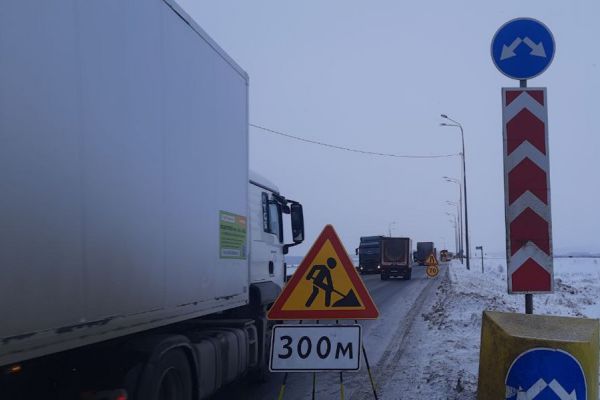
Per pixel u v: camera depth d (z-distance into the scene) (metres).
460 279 37.47
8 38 3.49
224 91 7.46
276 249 10.35
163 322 5.59
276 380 9.42
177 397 5.75
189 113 6.29
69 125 4.10
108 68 4.63
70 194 4.11
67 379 4.82
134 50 5.06
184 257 6.09
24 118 3.63
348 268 5.77
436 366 9.55
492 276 44.69
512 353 4.93
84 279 4.27
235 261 7.76
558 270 57.34
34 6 3.73
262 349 8.96
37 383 4.51
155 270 5.43
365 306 5.72
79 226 4.21
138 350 5.21
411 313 19.20
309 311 5.75
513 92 6.58
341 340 5.71
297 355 5.70
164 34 5.69
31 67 3.70
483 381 5.37
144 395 5.04
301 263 5.79
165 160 5.67
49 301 3.85
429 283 38.94
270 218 10.07
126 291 4.88
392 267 44.25
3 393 4.21
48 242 3.85
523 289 6.44
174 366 5.62
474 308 18.41
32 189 3.70
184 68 6.18
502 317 5.47
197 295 6.42
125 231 4.88
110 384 4.95
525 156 6.52
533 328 5.20
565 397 4.72
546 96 6.55
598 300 21.81
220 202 7.23
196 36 6.54
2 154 3.43
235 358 7.50
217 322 8.02
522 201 6.49
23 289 3.60
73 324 4.12
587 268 61.22
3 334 3.43
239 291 7.91
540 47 6.61
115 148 4.73
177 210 5.93
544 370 4.76
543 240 6.46
